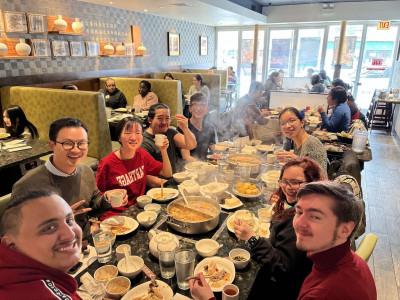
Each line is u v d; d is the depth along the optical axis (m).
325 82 6.52
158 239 1.19
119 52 5.94
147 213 1.44
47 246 0.66
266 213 1.48
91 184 1.67
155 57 7.43
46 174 1.48
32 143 2.84
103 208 1.63
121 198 1.56
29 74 4.37
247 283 1.04
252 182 1.86
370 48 8.16
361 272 0.83
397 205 3.29
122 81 5.46
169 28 7.80
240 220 1.28
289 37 9.08
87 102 3.21
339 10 7.84
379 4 7.43
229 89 8.38
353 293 0.78
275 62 9.51
